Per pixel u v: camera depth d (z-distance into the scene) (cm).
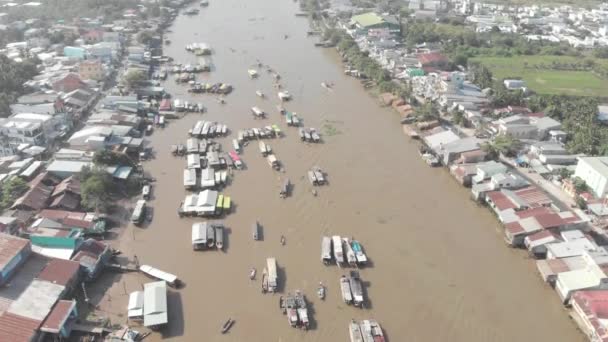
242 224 9031
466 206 9794
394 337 6719
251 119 13588
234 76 17125
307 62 18950
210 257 8150
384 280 7750
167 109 13900
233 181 10425
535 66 18675
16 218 8212
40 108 12350
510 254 8388
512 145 11450
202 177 10288
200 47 19825
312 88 16150
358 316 7044
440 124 13188
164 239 8556
